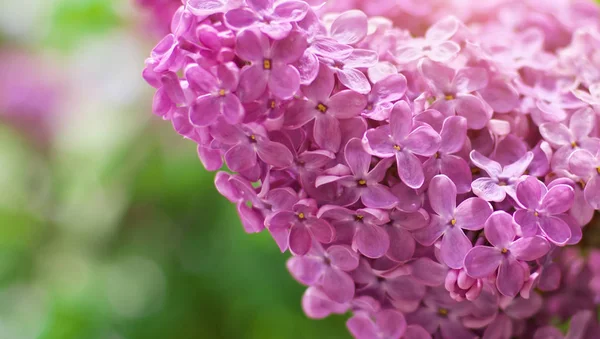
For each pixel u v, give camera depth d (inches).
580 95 15.3
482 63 15.2
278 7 14.4
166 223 24.8
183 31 14.2
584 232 15.8
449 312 15.2
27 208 27.2
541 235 14.4
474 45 15.2
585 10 16.8
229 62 14.1
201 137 14.6
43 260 27.1
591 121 15.0
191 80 14.1
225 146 14.6
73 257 26.2
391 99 14.5
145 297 24.6
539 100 15.3
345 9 16.5
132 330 23.9
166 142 24.2
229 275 23.3
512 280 14.4
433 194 14.4
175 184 24.0
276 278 22.9
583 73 15.7
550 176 14.8
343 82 14.4
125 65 25.7
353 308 15.6
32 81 28.1
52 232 27.2
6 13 29.7
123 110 25.0
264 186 14.5
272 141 14.4
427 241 14.5
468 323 15.1
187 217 24.5
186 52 14.3
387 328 15.2
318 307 15.8
